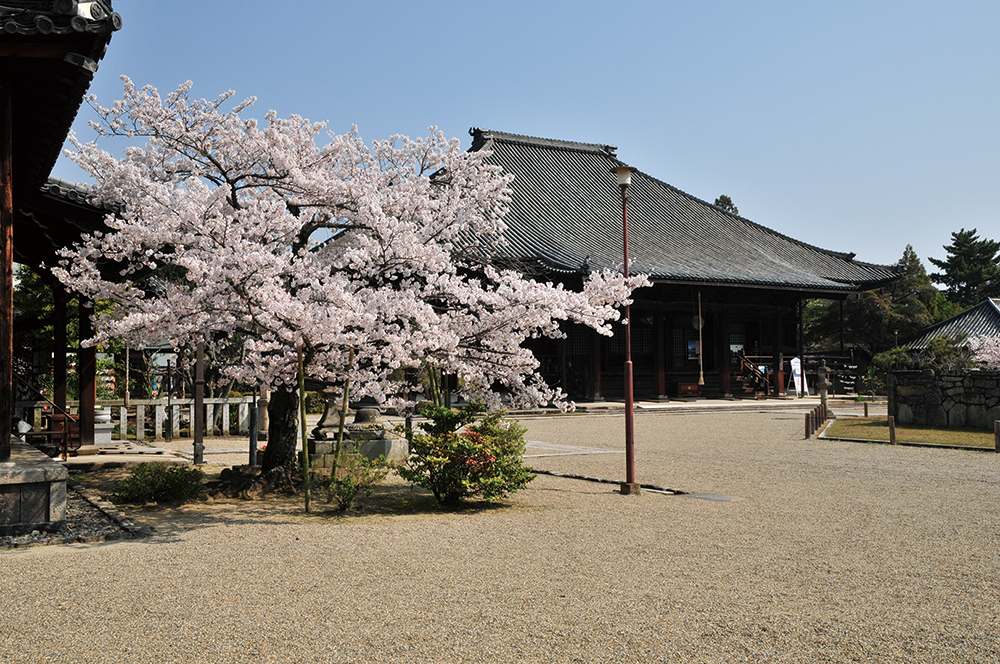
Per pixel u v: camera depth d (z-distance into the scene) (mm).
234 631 4609
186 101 10000
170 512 9328
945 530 8164
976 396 20453
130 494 10094
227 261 8266
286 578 5859
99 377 25094
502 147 44094
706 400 36312
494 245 14133
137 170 9492
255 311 8586
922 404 22078
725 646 4512
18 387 16469
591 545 7285
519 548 7113
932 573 6289
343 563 6406
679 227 42719
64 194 10852
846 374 43344
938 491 11078
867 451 16422
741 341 41031
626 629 4777
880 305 56094
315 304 8938
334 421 14164
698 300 35812
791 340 42500
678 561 6629
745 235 45031
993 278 82438
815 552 7047
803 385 40594
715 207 47312
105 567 6109
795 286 37031
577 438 20281
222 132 9906
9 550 6809
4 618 4762
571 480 12656
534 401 10875
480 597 5418
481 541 7441
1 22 6672
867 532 8039
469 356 10227
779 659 4324
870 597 5555
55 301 14172
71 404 18453
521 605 5238
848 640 4637
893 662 4301
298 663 4145
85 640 4402
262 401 21141
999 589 5809
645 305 35594
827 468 13781
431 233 10430
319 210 10562
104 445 16438
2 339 7453
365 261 9750
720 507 9734
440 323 9516
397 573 6082
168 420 20469
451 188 11297
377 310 8914
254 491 10703
